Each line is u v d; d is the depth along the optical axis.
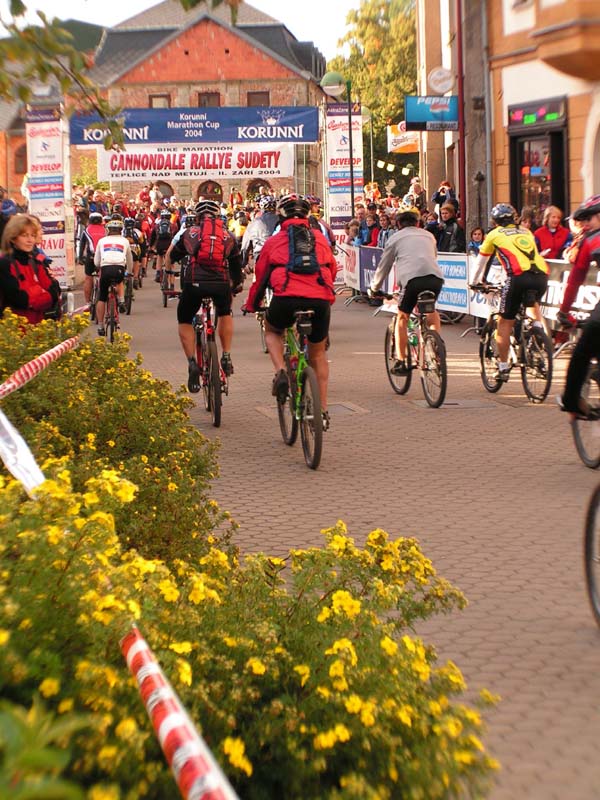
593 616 5.61
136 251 33.75
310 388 9.58
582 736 4.15
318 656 3.15
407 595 3.78
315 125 36.47
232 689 2.98
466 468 9.53
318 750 2.74
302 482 9.07
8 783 1.17
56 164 29.98
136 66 86.56
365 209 29.41
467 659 5.03
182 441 6.86
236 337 20.86
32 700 2.32
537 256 12.88
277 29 89.62
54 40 4.13
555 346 16.16
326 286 9.98
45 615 2.53
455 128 21.09
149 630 2.85
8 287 9.88
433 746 2.79
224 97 86.38
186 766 1.38
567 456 10.01
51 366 7.61
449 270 21.38
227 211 50.78
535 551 6.90
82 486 5.33
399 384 13.98
